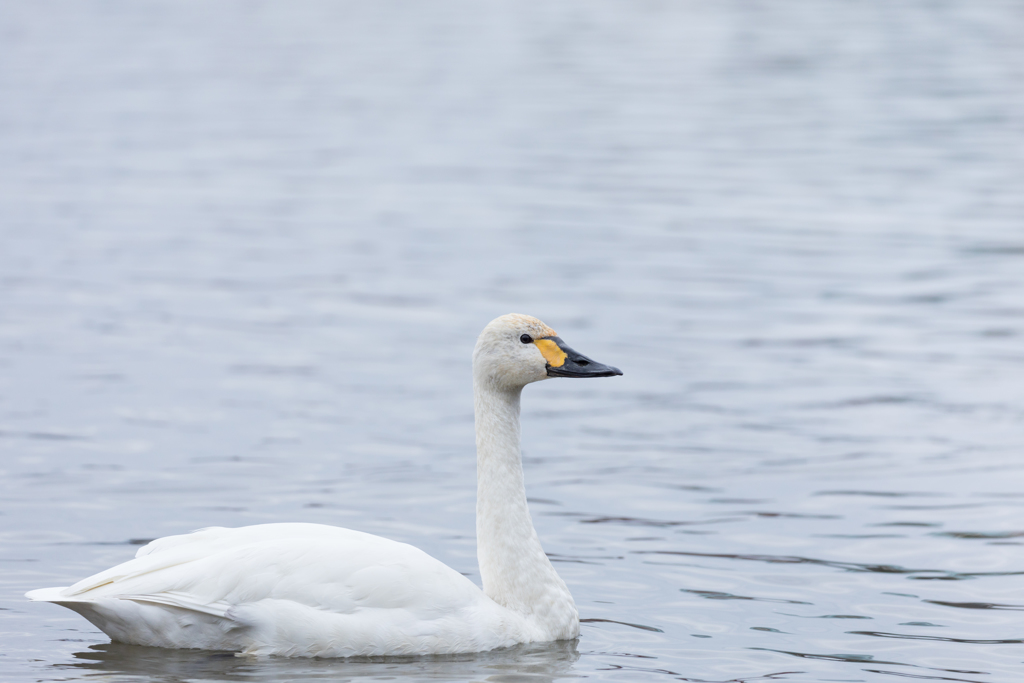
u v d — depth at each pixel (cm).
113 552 1048
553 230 2631
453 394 1608
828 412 1530
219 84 4794
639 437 1445
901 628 907
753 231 2612
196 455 1343
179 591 786
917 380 1664
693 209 2822
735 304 2067
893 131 3753
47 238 2561
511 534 883
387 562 822
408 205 2912
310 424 1470
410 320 1983
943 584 1003
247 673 771
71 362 1720
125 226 2688
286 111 4259
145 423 1457
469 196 2997
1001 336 1875
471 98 4434
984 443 1401
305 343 1848
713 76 4778
